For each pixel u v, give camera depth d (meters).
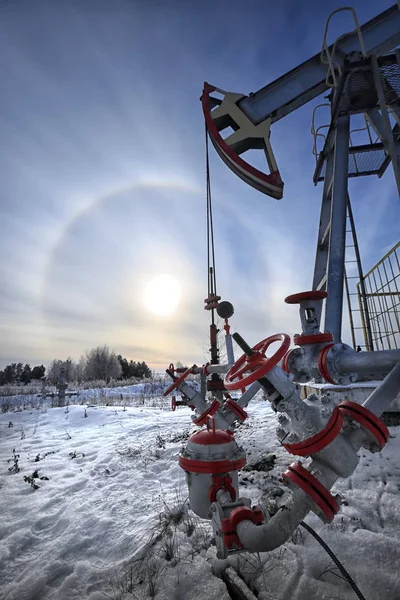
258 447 4.15
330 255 4.30
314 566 1.92
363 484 2.74
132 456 4.77
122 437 6.13
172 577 2.05
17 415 10.34
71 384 30.45
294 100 4.95
